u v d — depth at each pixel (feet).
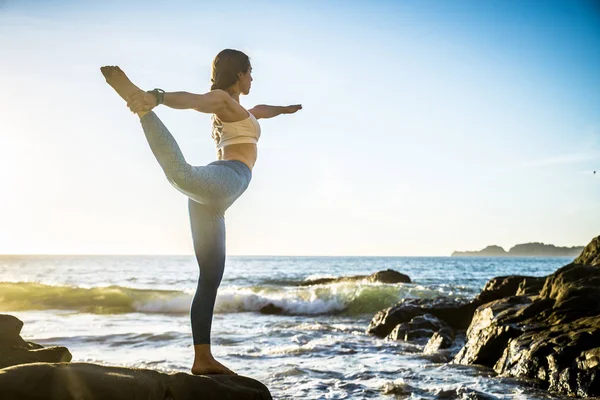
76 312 61.36
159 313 62.90
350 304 65.51
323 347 35.01
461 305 44.98
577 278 30.48
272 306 65.77
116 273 199.21
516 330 28.35
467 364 29.19
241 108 11.77
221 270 11.80
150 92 9.82
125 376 8.89
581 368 22.41
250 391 10.49
